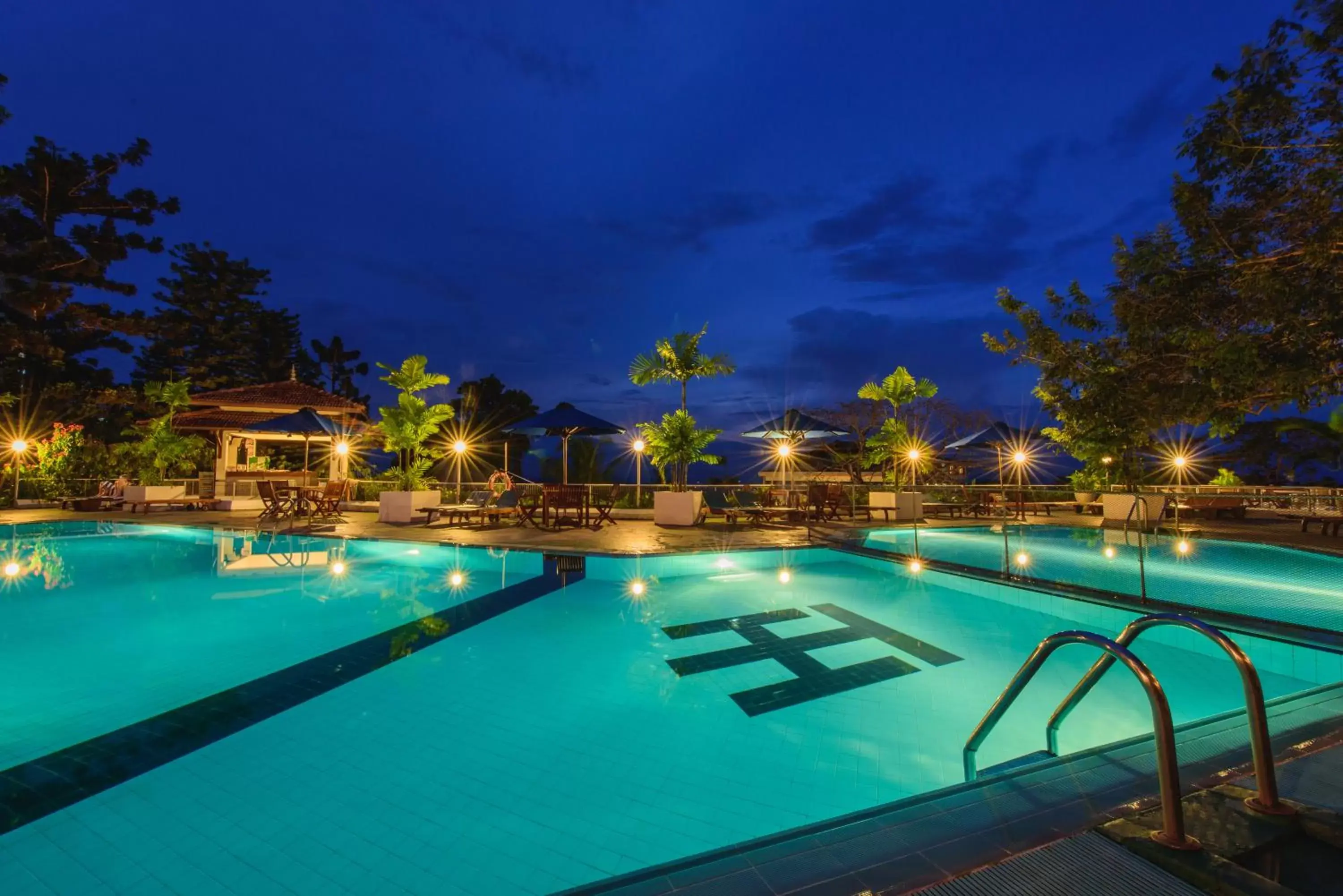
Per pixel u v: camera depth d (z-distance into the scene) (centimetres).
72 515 1414
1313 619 454
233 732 354
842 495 1380
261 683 430
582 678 446
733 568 859
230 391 1928
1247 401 674
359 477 1959
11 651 489
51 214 2405
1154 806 185
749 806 284
